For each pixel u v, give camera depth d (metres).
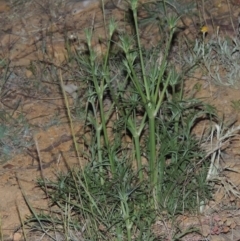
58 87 6.37
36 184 5.37
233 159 5.36
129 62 4.54
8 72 6.60
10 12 7.40
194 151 4.95
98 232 4.73
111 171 4.85
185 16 6.86
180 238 4.83
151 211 4.78
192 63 6.33
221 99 5.99
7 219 5.12
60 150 5.69
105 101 5.95
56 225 4.94
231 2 6.98
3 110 6.21
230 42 6.47
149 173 4.87
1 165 5.63
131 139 5.42
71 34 6.87
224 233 4.89
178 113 4.91
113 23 4.58
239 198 5.04
